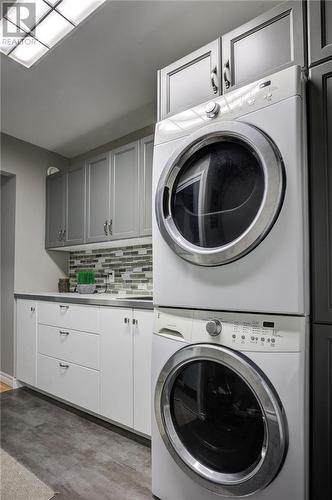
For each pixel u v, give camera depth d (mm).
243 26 1352
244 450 1141
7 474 1592
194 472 1224
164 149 1444
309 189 1120
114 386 2029
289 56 1218
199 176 1317
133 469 1641
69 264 3445
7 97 2381
